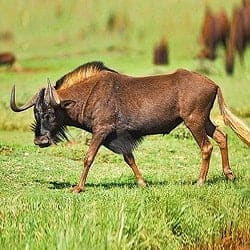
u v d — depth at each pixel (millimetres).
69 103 39125
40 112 39094
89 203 35000
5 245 28875
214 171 44438
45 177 42688
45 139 39406
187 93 39625
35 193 38375
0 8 165875
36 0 167125
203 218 34531
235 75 101125
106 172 44656
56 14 164875
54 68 116000
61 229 29703
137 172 40094
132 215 32219
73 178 42750
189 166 46875
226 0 134375
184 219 34062
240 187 39625
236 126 40281
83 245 28484
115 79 39562
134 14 156250
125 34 152000
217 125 42594
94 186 40312
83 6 166375
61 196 37344
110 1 162375
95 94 39312
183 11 147000
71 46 145000
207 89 39844
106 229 30188
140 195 36250
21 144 52312
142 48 139500
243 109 68438
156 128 39781
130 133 39719
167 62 116062
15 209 33906
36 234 29875
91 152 39031
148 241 30984
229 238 34656
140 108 39312
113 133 39531
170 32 140375
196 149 51969
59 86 40062
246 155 50375
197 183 39719
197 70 102812
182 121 40250
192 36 136125
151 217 32812
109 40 150250
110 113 39188
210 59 108312
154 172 44781
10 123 60812
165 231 32469
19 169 43969
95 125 39250
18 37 154250
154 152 50438
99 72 39969
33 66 118500
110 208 33188
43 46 146750
